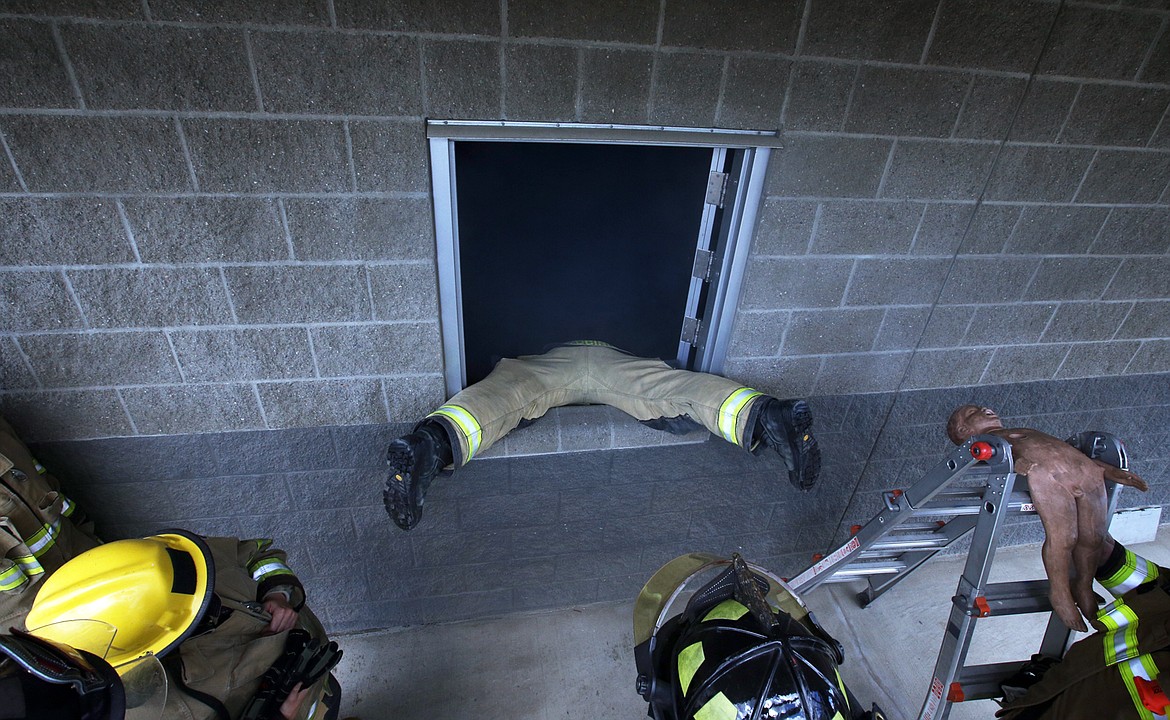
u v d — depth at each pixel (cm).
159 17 144
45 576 187
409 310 197
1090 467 183
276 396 207
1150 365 278
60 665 93
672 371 225
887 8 171
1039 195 215
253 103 158
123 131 156
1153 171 216
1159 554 342
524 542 265
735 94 177
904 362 250
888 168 199
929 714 216
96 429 203
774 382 243
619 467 249
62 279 174
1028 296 241
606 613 292
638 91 172
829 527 297
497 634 281
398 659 268
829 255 214
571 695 256
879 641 288
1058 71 189
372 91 160
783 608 161
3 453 181
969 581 195
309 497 233
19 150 154
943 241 219
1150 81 196
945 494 217
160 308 183
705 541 287
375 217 179
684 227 243
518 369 223
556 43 161
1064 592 182
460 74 162
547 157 235
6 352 183
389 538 251
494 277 260
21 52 142
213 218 172
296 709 150
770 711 118
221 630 143
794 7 166
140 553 133
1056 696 169
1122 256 237
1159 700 141
